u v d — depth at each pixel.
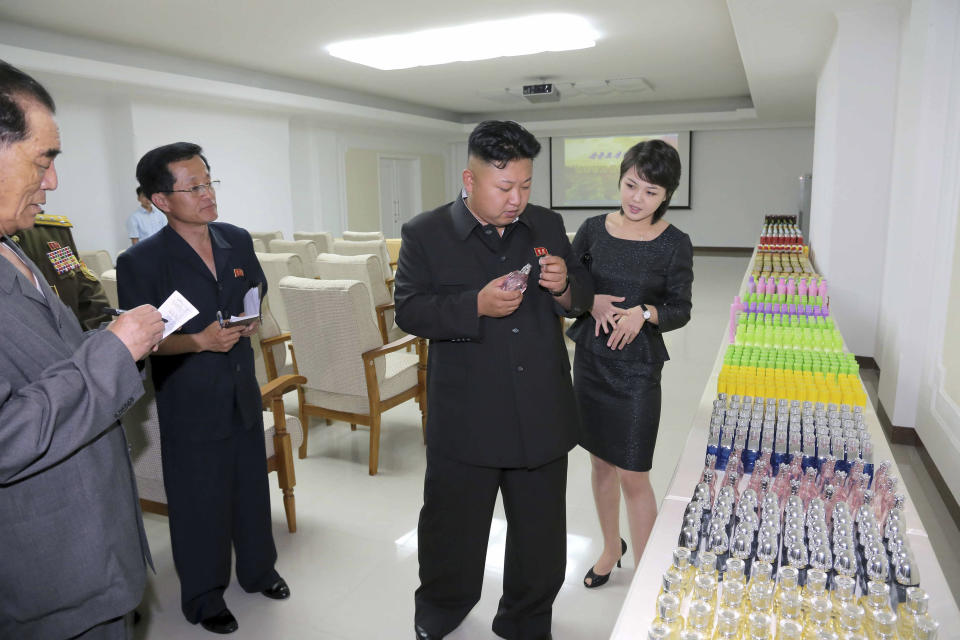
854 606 0.91
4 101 0.89
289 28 6.51
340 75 9.21
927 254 3.37
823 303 3.00
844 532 1.09
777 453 1.47
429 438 1.73
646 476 2.00
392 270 6.50
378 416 3.08
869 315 4.75
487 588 2.20
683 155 13.89
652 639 0.90
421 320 1.58
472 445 1.64
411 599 2.16
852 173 4.65
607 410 1.98
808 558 1.08
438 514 1.76
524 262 1.65
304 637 1.97
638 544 2.03
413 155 13.81
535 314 1.66
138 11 5.90
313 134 11.12
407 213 14.16
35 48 6.41
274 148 10.10
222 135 9.19
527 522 1.75
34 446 0.94
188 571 1.95
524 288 1.49
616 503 2.13
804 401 1.74
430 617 1.84
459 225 1.62
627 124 12.97
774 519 1.15
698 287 9.13
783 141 13.22
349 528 2.62
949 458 2.85
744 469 1.51
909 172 3.64
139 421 2.13
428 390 1.74
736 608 0.95
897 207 3.70
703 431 1.80
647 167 1.82
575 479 3.05
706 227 14.04
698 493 1.26
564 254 1.73
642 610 1.05
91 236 7.87
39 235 1.98
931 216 3.32
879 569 1.02
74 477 1.07
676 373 4.84
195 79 7.88
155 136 8.22
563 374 1.71
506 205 1.44
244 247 1.99
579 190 14.89
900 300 3.71
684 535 1.14
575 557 2.38
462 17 6.14
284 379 2.49
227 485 1.96
